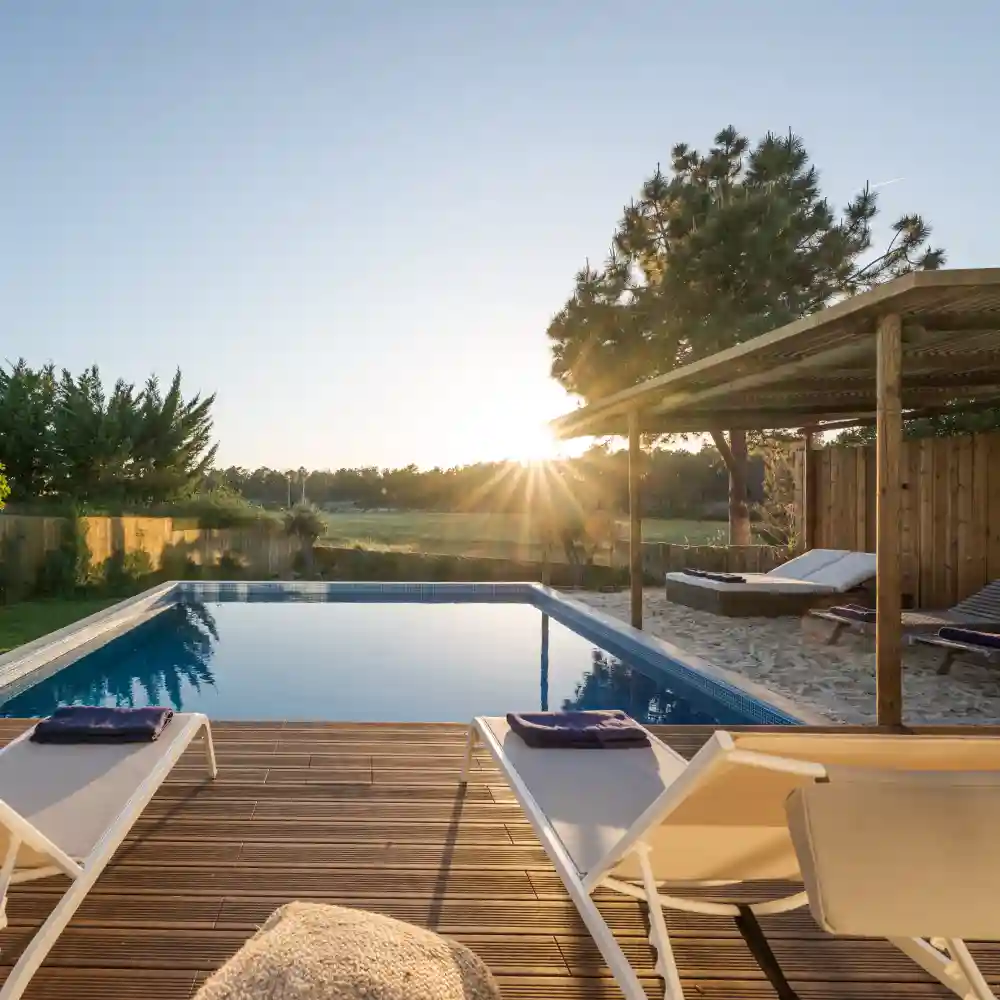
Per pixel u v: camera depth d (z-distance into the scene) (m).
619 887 2.39
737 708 6.45
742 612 10.34
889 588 4.89
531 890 2.95
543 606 13.63
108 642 10.04
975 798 1.60
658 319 14.87
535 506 16.72
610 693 7.73
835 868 1.62
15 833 2.17
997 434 9.28
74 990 2.32
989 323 5.08
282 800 3.74
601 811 2.79
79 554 14.02
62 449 18.67
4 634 10.52
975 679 7.08
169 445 20.11
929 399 8.97
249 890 2.90
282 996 1.33
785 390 7.99
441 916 2.77
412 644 10.23
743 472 15.22
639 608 9.45
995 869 1.63
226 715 7.01
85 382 19.58
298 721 5.06
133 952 2.50
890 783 1.59
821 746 1.66
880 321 4.89
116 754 3.26
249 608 13.16
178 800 3.72
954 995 2.40
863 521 11.47
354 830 3.42
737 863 2.26
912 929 1.67
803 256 14.41
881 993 2.41
